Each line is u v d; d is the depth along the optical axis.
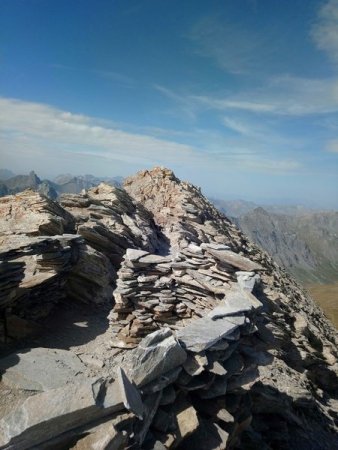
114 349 16.31
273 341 16.11
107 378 9.88
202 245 19.58
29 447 8.14
